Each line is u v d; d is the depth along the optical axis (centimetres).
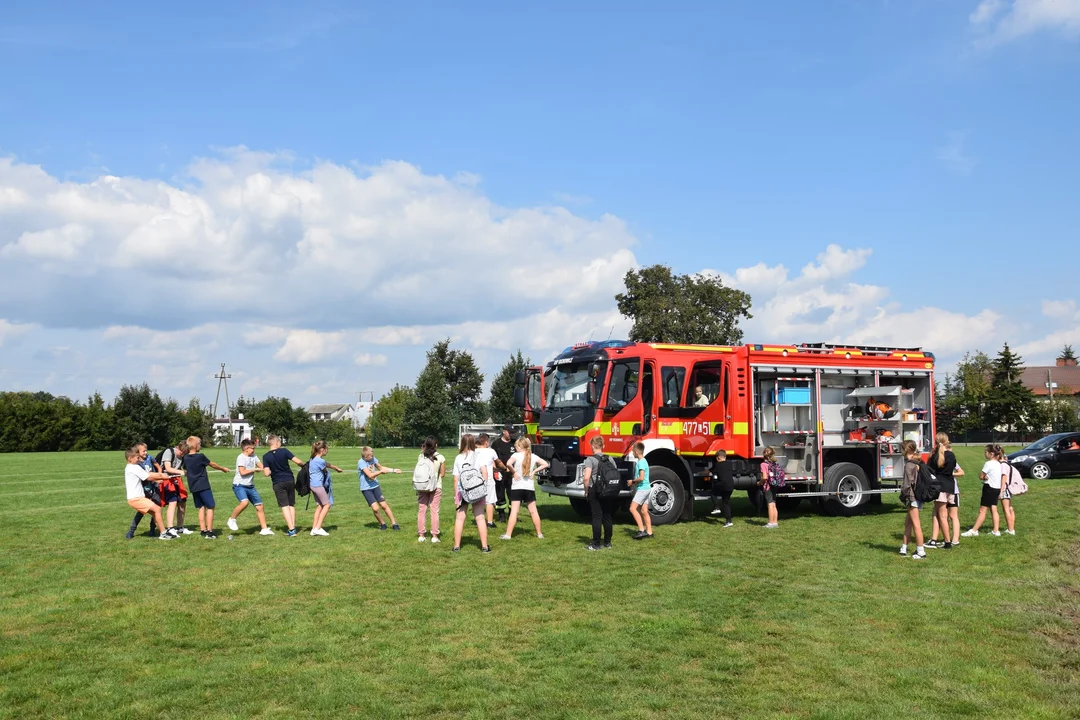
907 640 795
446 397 7262
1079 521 1681
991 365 8350
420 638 816
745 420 1730
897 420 1872
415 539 1484
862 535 1506
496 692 655
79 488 2673
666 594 1002
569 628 845
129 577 1137
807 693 647
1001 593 996
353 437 8725
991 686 662
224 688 671
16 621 895
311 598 1002
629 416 1658
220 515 1900
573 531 1588
